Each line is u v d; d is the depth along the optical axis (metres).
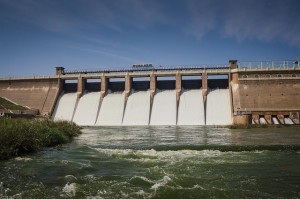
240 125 61.50
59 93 99.19
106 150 27.75
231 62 87.75
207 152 26.31
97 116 89.69
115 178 17.19
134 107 88.44
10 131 24.53
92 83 100.75
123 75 92.62
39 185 15.66
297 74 80.69
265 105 78.31
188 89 90.44
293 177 17.23
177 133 50.69
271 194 14.23
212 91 87.50
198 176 17.50
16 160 22.17
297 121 75.19
